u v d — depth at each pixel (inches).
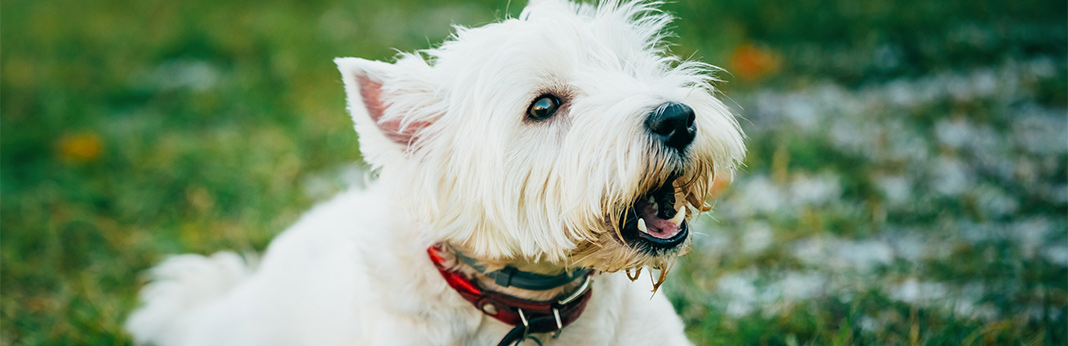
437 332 100.1
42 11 447.5
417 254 100.8
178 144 252.5
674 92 91.0
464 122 93.7
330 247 128.2
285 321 130.2
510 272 99.9
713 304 143.9
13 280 182.9
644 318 107.4
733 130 96.0
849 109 239.6
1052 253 153.6
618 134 86.7
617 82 91.3
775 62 274.7
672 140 87.4
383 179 101.8
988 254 153.5
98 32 392.8
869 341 129.6
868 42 280.8
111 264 186.7
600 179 87.0
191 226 199.5
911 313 133.5
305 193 210.8
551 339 102.2
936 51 268.1
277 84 299.0
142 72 336.2
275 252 140.8
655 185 90.2
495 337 101.3
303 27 367.9
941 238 163.3
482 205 93.4
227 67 334.3
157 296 166.6
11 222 208.4
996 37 274.4
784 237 169.0
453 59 98.3
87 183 224.7
